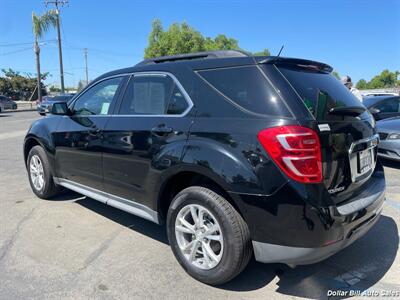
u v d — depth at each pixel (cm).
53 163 477
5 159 840
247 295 285
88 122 410
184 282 303
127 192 363
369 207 283
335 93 305
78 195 541
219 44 3756
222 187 272
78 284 299
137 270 323
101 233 404
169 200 340
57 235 397
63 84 3850
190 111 307
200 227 297
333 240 255
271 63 280
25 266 329
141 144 335
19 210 476
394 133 666
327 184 259
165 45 3338
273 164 252
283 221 252
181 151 297
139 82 365
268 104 266
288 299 280
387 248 363
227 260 278
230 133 273
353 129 289
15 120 2175
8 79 5397
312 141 249
